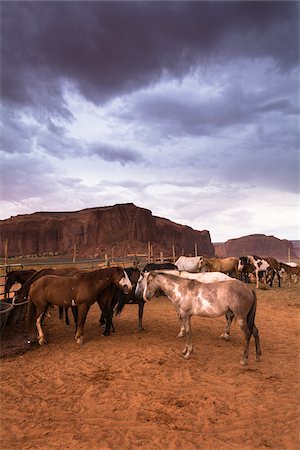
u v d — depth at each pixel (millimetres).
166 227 140000
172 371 6688
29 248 122250
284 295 17328
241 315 6875
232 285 6965
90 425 4707
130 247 107250
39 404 5414
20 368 7020
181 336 9133
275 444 4203
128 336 9312
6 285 12164
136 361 7273
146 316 11977
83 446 4180
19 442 4328
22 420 4895
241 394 5621
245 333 6922
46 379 6426
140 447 4160
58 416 5000
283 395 5570
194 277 8391
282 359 7367
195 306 7293
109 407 5242
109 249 106312
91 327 10438
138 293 8359
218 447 4145
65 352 8008
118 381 6238
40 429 4629
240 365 6969
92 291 8570
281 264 22062
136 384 6090
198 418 4855
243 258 20125
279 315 12180
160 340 8875
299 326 10508
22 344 8586
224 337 8898
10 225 126625
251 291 6988
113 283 9078
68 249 119938
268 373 6547
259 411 5043
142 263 29828
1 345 8477
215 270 20125
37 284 8742
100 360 7391
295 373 6543
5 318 8883
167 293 7809
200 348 8172
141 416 4934
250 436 4387
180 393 5684
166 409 5125
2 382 6312
